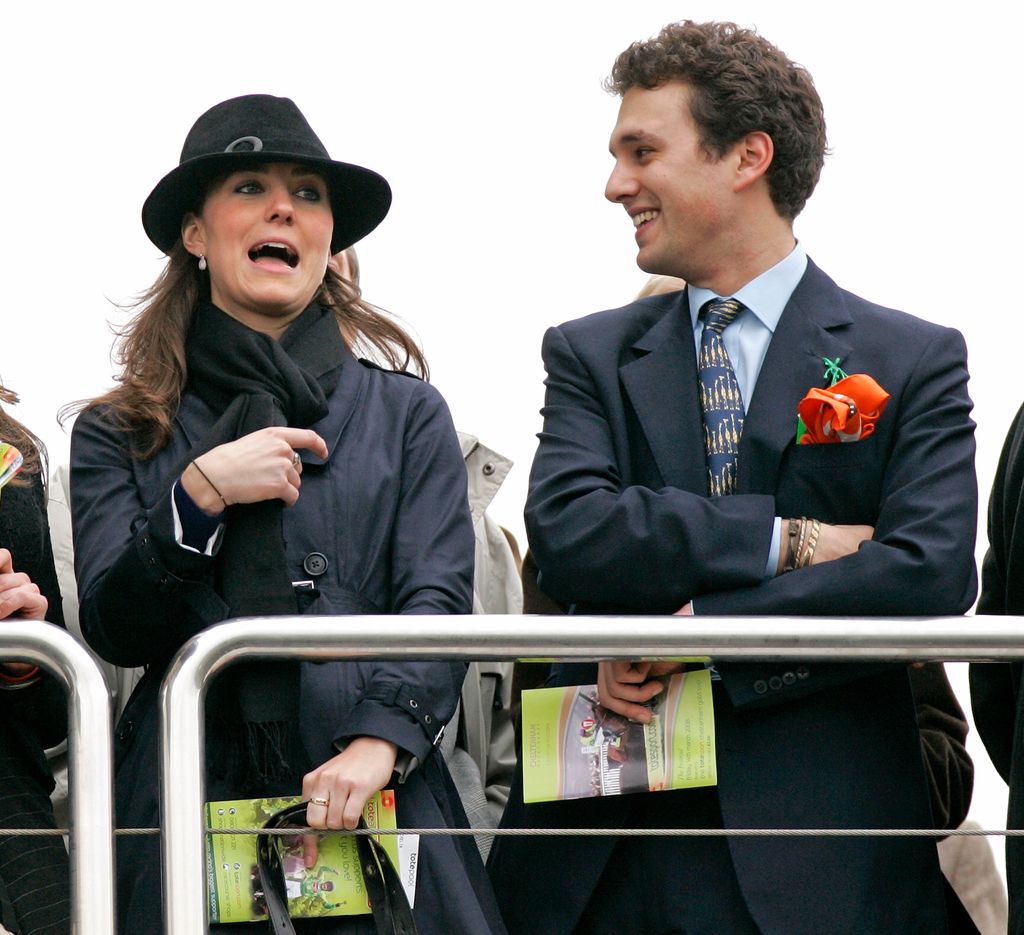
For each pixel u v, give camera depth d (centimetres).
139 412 704
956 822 825
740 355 705
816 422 669
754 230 715
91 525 684
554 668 711
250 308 728
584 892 662
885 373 684
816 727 661
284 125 733
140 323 736
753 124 709
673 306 733
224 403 707
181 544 645
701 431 693
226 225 725
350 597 673
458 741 848
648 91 724
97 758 577
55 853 653
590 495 675
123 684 869
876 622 620
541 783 654
